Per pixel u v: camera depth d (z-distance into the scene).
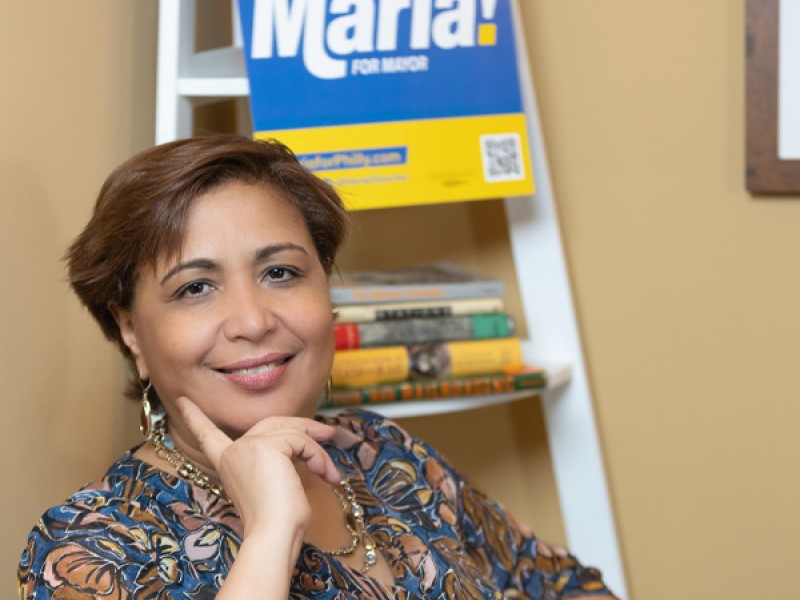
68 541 1.21
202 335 1.28
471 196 1.82
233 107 2.17
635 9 2.19
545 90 2.21
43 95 1.54
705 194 2.22
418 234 2.28
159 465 1.36
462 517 1.63
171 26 1.74
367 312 1.87
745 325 2.24
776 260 2.22
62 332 1.59
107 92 1.73
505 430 2.32
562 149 2.23
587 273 2.25
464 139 1.82
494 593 1.49
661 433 2.27
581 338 2.26
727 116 2.19
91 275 1.32
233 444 1.22
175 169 1.28
